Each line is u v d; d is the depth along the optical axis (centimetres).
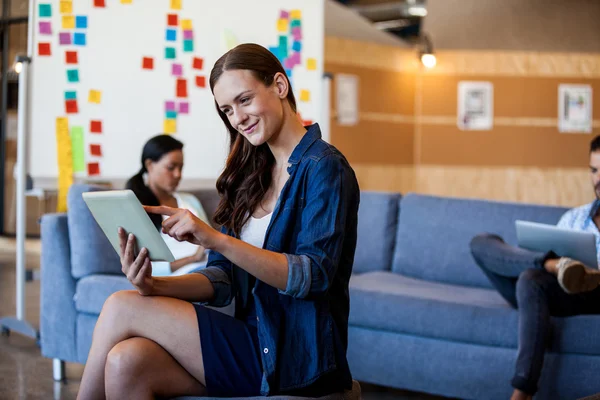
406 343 283
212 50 411
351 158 698
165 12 402
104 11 392
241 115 154
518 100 730
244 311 166
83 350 305
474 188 739
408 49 740
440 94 740
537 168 732
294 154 156
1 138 848
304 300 152
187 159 409
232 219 166
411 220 352
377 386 320
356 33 698
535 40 727
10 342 380
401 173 740
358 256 364
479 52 732
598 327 250
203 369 151
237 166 169
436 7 735
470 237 334
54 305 312
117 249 154
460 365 272
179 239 144
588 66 727
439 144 743
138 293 155
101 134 393
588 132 729
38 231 837
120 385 144
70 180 385
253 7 420
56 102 385
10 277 575
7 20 845
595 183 289
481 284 328
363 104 705
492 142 734
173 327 151
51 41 384
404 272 349
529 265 258
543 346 247
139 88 399
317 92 434
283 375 150
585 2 723
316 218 148
